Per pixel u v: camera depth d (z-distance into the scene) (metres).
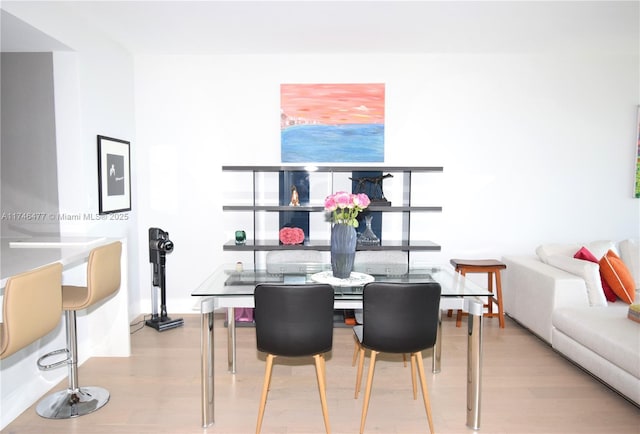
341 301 2.24
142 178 4.12
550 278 3.19
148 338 3.53
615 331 2.59
